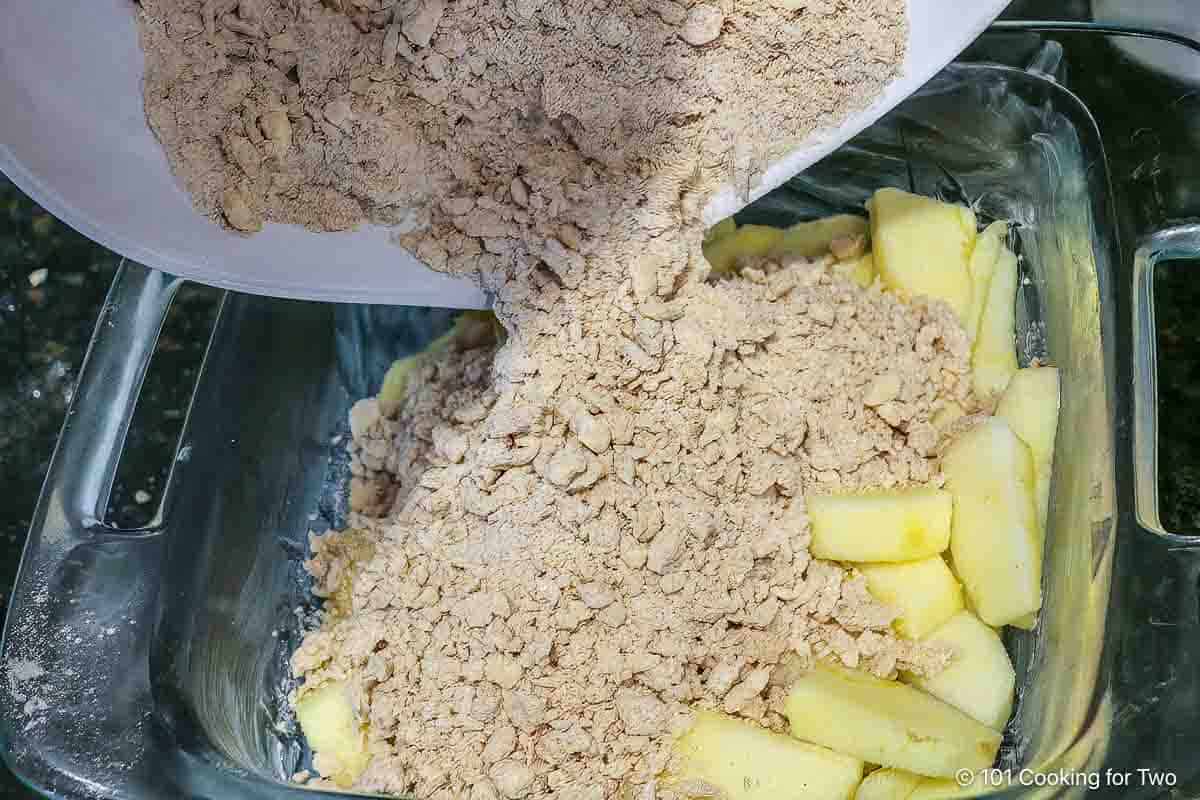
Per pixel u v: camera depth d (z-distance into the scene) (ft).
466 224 1.21
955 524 1.24
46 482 1.25
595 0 1.14
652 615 1.20
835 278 1.34
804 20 1.15
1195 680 1.12
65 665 1.18
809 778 1.15
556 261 1.20
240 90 1.14
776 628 1.22
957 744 1.14
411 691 1.21
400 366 1.44
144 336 1.29
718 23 1.14
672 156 1.19
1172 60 1.35
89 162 1.13
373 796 1.13
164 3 1.11
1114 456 1.19
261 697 1.31
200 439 1.27
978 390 1.32
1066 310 1.30
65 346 1.56
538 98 1.18
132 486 1.53
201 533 1.26
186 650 1.22
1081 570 1.20
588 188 1.20
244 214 1.17
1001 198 1.40
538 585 1.20
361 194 1.19
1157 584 1.15
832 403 1.26
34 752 1.15
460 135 1.19
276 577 1.35
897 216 1.35
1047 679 1.21
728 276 1.36
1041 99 1.30
